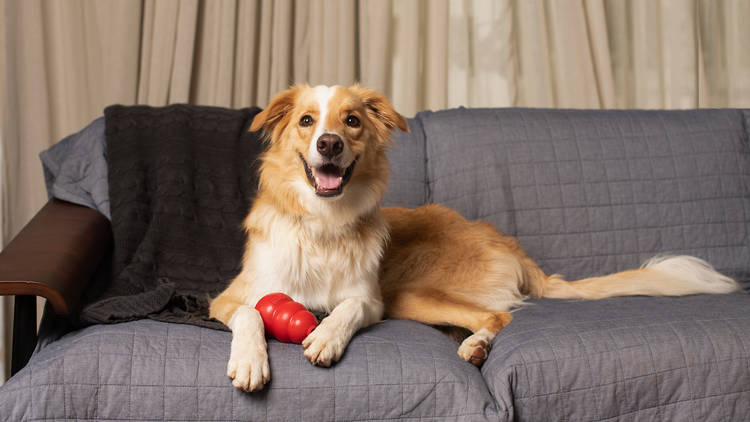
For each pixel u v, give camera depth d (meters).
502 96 3.65
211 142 2.67
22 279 1.68
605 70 3.54
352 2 3.45
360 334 1.81
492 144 2.75
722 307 2.02
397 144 2.83
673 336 1.76
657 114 2.92
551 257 2.66
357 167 2.09
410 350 1.69
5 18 3.29
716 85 3.77
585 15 3.59
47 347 1.73
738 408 1.70
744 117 2.90
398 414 1.56
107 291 2.14
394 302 2.22
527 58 3.62
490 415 1.55
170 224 2.41
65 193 2.45
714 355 1.73
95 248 2.18
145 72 3.38
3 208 3.30
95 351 1.54
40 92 3.36
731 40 3.79
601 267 2.66
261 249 2.07
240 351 1.56
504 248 2.45
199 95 3.51
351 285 2.08
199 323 1.80
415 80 3.53
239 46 3.44
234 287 2.10
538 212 2.68
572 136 2.79
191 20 3.35
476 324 2.05
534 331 1.82
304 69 3.52
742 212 2.72
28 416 1.47
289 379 1.54
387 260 2.47
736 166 2.78
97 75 3.48
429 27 3.62
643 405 1.68
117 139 2.56
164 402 1.50
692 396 1.69
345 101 2.08
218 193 2.56
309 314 1.71
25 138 3.35
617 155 2.77
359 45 3.60
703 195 2.73
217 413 1.51
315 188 1.95
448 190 2.76
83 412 1.49
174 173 2.50
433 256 2.43
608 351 1.70
